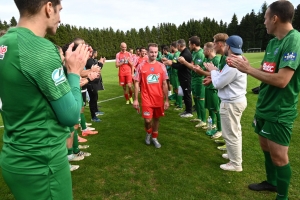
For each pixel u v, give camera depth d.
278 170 2.41
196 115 6.27
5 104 1.26
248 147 4.06
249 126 5.13
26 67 1.17
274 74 2.11
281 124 2.25
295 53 2.02
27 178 1.31
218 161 3.62
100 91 10.59
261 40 57.88
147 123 4.17
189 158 3.74
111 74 18.47
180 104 7.06
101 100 8.62
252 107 6.77
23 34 1.21
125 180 3.12
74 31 47.50
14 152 1.29
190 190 2.86
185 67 5.82
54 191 1.40
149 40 61.25
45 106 1.28
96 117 5.98
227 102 3.16
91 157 3.84
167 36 62.53
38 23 1.30
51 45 1.28
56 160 1.37
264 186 2.82
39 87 1.21
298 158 3.56
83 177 3.21
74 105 1.34
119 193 2.84
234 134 3.19
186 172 3.29
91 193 2.85
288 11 2.11
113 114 6.61
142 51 9.05
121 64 7.61
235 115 3.14
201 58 5.16
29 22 1.28
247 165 3.45
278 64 2.21
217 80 3.16
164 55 9.56
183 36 63.66
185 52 5.70
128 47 55.88
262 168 3.35
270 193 2.78
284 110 2.23
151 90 3.97
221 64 3.50
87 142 4.53
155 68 3.98
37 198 1.36
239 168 3.29
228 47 3.10
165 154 3.91
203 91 5.16
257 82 11.36
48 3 1.29
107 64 33.91
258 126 2.61
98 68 3.21
